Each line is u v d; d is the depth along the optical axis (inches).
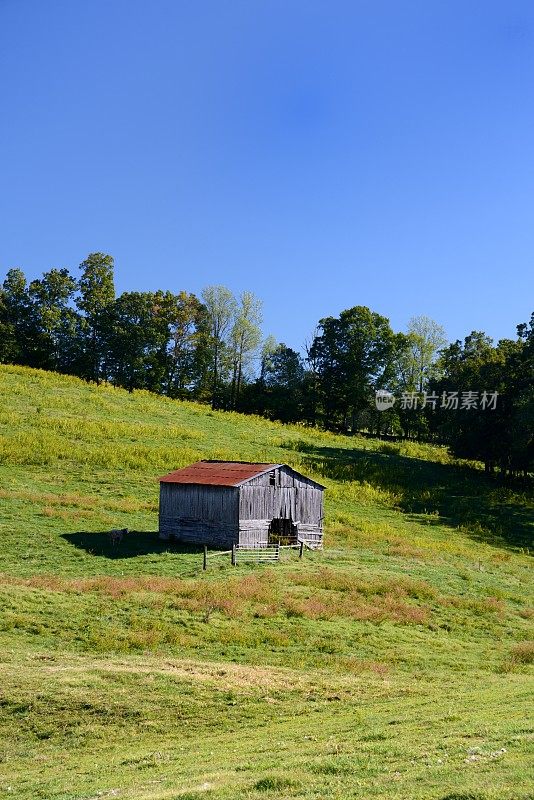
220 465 2036.2
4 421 2979.8
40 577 1405.0
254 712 833.5
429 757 565.0
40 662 936.3
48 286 4995.1
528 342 3479.3
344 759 579.8
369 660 1101.7
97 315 4933.6
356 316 4798.2
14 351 4722.0
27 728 767.1
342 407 4874.5
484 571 1924.2
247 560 1690.5
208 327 5123.0
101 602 1237.7
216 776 571.8
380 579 1617.9
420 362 4997.5
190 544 1861.5
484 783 475.5
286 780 521.7
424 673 1058.7
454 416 3592.5
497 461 3548.2
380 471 3260.3
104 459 2667.3
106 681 880.9
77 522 1943.9
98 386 4207.7
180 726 790.5
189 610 1243.8
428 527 2556.6
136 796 535.5
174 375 5157.5
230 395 5132.9
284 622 1245.7
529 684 949.8
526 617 1494.8
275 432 3900.1
